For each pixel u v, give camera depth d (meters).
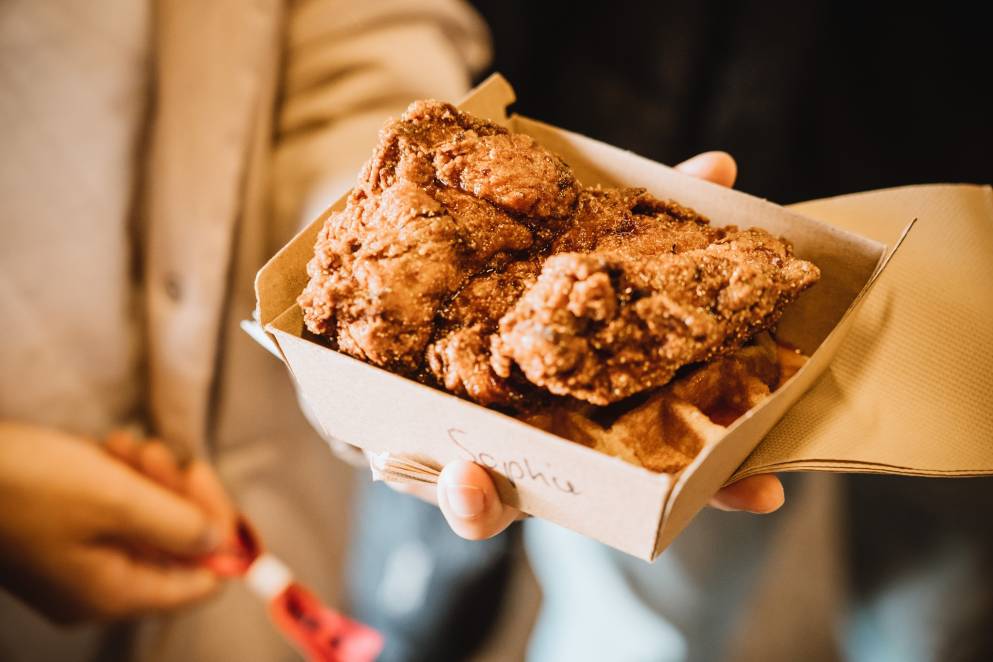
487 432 0.48
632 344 0.49
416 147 0.53
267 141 0.77
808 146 1.18
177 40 0.74
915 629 0.98
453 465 0.51
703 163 0.61
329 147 0.77
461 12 0.90
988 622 0.92
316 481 0.90
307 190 0.78
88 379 0.79
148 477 0.78
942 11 1.11
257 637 0.88
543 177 0.53
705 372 0.52
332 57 0.81
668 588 1.08
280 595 0.76
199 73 0.74
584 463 0.47
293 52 0.83
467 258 0.51
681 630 1.10
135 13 0.74
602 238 0.54
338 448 0.73
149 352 0.79
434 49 0.82
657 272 0.50
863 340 0.57
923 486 0.95
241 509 0.85
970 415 0.55
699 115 1.20
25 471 0.70
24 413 0.76
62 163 0.73
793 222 0.56
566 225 0.54
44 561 0.72
